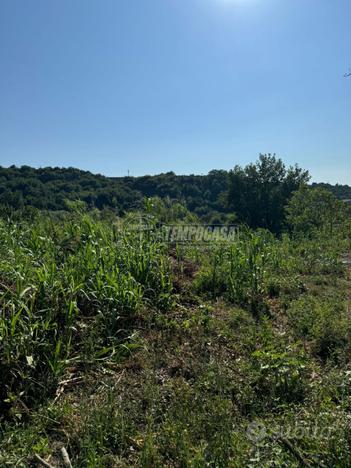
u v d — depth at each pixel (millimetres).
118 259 5012
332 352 3986
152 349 3795
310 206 17469
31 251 4820
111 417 2773
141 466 2422
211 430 2689
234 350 3949
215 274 5758
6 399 2826
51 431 2717
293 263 7676
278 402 3104
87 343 3584
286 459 2416
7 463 2318
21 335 3170
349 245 11250
